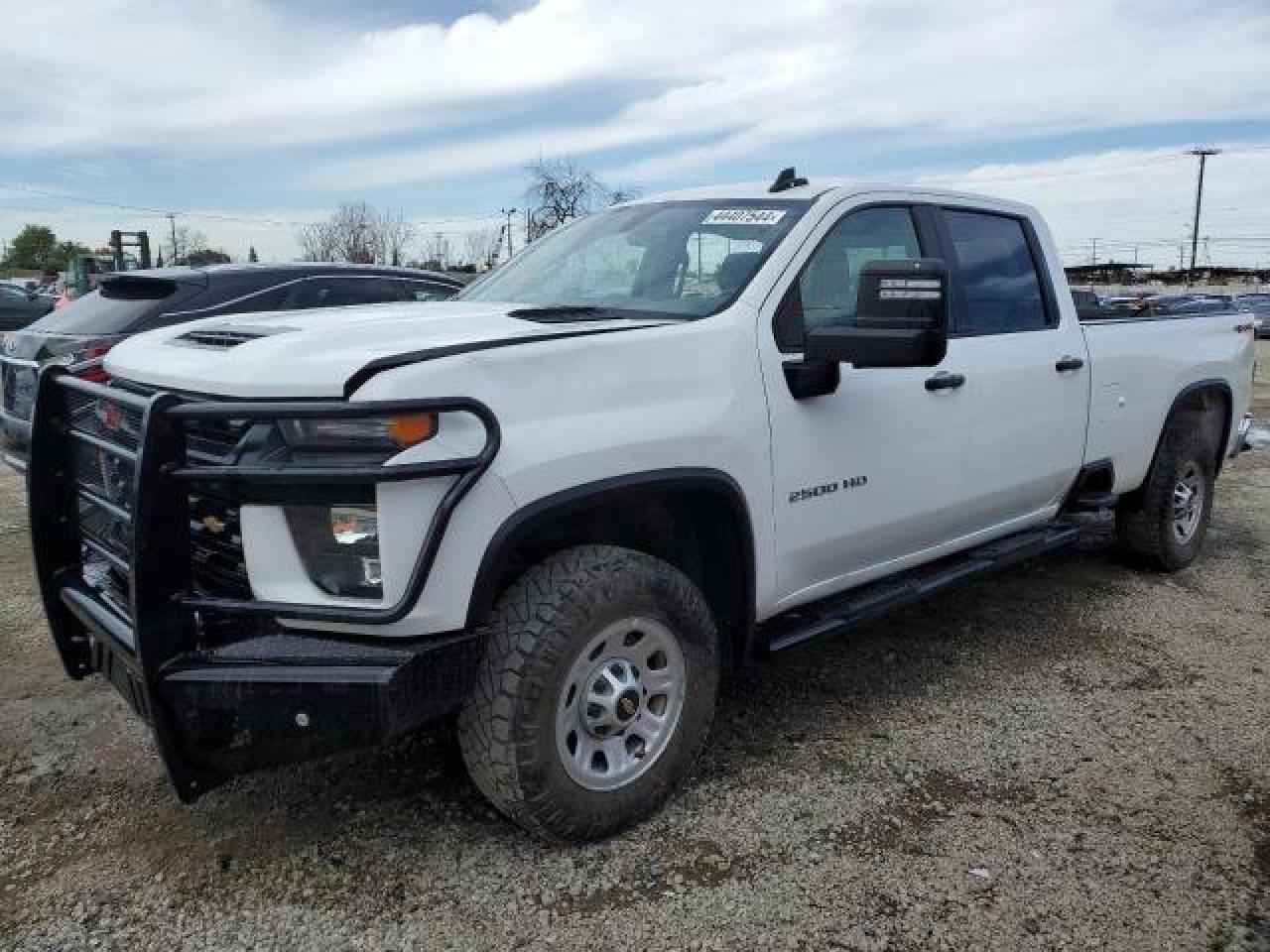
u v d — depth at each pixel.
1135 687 4.46
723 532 3.46
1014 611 5.45
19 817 3.33
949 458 4.26
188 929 2.79
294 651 2.72
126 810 3.37
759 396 3.45
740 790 3.51
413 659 2.69
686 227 4.05
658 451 3.12
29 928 2.79
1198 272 90.56
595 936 2.78
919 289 3.11
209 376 2.84
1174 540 6.03
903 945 2.75
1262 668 4.70
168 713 2.75
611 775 3.15
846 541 3.87
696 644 3.30
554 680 2.92
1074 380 4.98
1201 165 71.75
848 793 3.51
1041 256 5.02
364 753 3.76
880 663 4.69
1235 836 3.29
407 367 2.68
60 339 6.67
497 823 3.30
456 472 2.67
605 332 3.13
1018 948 2.75
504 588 3.07
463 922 2.82
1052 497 5.13
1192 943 2.77
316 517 2.71
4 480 8.64
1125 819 3.38
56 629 3.43
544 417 2.88
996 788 3.57
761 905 2.90
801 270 3.74
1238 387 6.50
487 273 4.74
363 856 3.12
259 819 3.32
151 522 2.67
